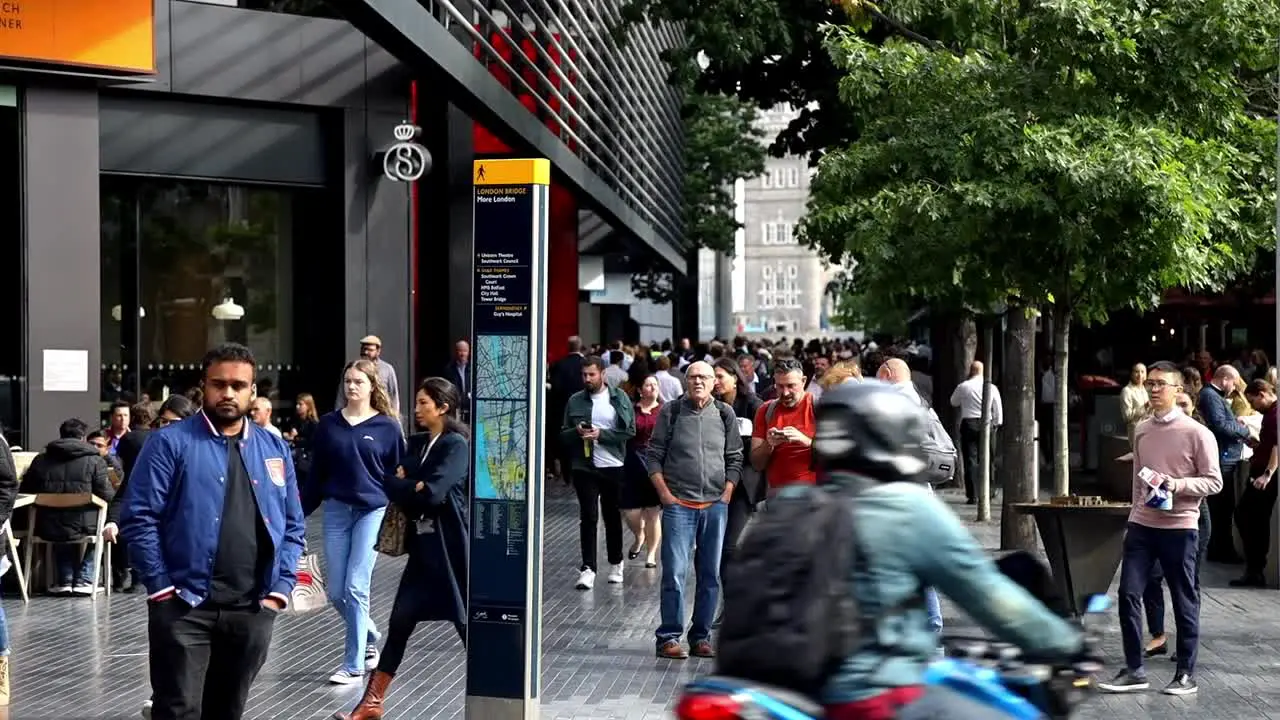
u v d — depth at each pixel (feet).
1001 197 45.37
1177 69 46.68
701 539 39.88
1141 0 46.88
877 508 14.02
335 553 36.29
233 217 76.02
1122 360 113.29
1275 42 46.60
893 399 14.46
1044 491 85.25
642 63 109.81
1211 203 46.47
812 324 625.82
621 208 100.17
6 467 34.96
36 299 64.59
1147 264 45.83
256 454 24.43
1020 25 49.06
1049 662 14.49
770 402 40.24
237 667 24.32
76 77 64.85
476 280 29.76
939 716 13.98
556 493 87.61
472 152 82.99
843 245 59.36
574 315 123.95
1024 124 46.80
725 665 13.84
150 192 74.08
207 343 75.82
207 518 23.91
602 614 47.01
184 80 71.00
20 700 34.96
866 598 13.85
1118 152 43.83
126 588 53.01
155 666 23.84
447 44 55.01
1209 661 39.27
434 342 82.69
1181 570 35.06
